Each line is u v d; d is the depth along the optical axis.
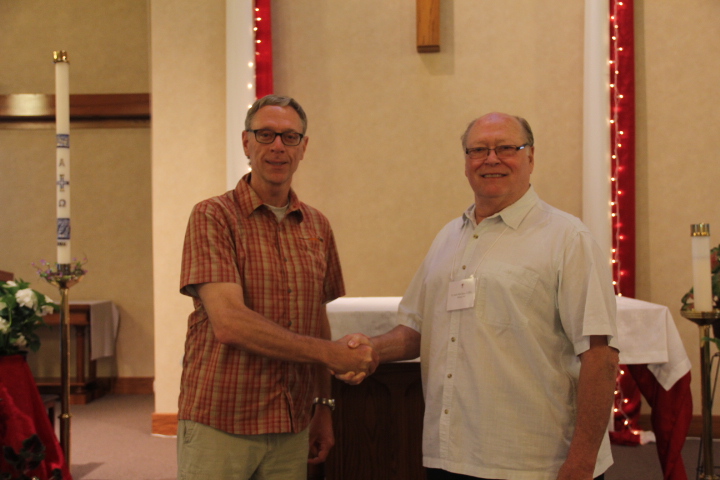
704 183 4.01
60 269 2.62
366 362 1.68
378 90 4.12
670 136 4.03
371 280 4.12
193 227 1.60
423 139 4.10
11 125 5.83
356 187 4.13
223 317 1.50
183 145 4.14
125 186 5.80
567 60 4.04
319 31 4.14
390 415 2.52
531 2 4.06
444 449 1.59
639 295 4.03
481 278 1.61
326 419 1.94
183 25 4.16
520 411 1.53
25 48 5.82
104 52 5.80
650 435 3.79
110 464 3.54
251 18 3.97
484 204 1.70
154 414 4.13
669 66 4.03
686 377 2.69
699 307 2.38
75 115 5.72
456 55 4.09
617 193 3.95
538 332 1.56
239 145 3.94
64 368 2.70
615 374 1.50
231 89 3.95
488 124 1.67
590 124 3.90
